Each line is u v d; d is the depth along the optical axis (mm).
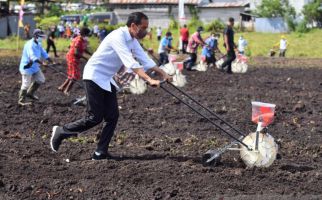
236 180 11625
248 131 17047
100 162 12617
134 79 24031
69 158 13188
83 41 23812
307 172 12266
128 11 96312
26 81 20922
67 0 120375
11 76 31734
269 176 11891
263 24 90375
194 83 29344
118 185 11211
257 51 64375
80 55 23625
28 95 21766
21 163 12570
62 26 74562
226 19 93688
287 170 12492
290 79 33031
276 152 12578
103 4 117562
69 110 20094
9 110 19969
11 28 74562
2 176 11672
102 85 12430
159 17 94562
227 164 12828
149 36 72375
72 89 25656
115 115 12898
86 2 128500
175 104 21719
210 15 94312
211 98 23750
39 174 11852
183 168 12305
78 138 15250
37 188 11008
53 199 10508
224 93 25562
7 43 64250
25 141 15008
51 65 22359
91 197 10609
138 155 13500
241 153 12477
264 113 12375
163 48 35562
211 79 31547
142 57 12625
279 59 54125
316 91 27516
